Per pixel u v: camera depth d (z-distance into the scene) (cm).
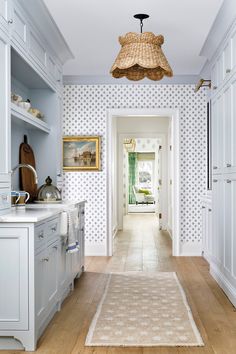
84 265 573
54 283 371
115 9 416
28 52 384
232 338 322
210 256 560
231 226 418
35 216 301
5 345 304
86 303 414
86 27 465
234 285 409
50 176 512
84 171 686
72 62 602
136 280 511
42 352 296
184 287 479
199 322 359
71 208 423
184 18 438
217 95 487
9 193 336
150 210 1661
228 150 430
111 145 686
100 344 308
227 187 437
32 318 297
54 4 402
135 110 675
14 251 298
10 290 298
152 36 379
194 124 677
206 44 501
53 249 365
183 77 670
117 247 773
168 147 1028
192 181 678
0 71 315
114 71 424
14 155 453
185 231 680
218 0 393
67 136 683
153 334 328
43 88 502
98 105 681
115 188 993
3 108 321
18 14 352
